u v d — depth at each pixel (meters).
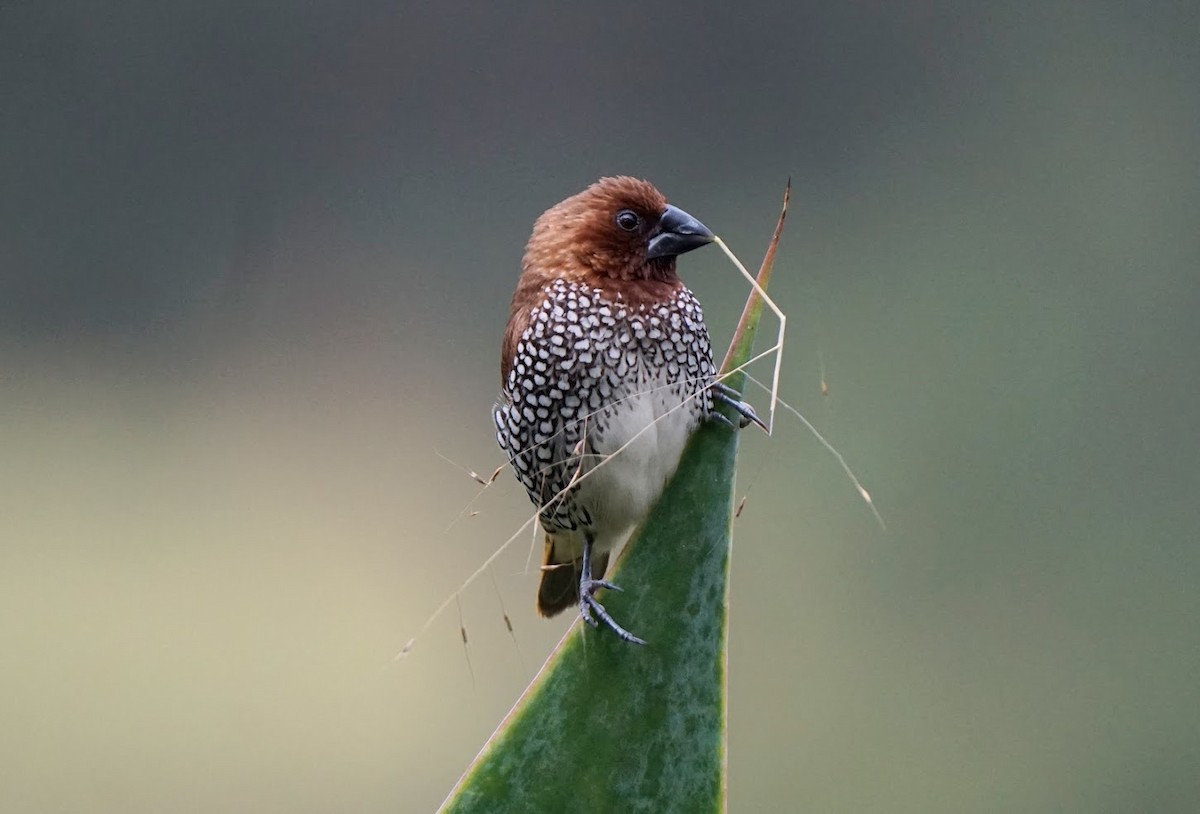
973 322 13.80
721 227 14.91
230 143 15.09
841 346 13.74
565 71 15.32
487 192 15.09
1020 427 12.93
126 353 14.52
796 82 15.26
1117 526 12.27
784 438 12.60
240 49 15.15
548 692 3.16
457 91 15.23
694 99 15.32
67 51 15.09
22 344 14.46
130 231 14.92
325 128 15.12
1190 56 14.97
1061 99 15.12
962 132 15.09
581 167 15.16
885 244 14.66
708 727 3.16
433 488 13.50
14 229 14.73
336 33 15.21
